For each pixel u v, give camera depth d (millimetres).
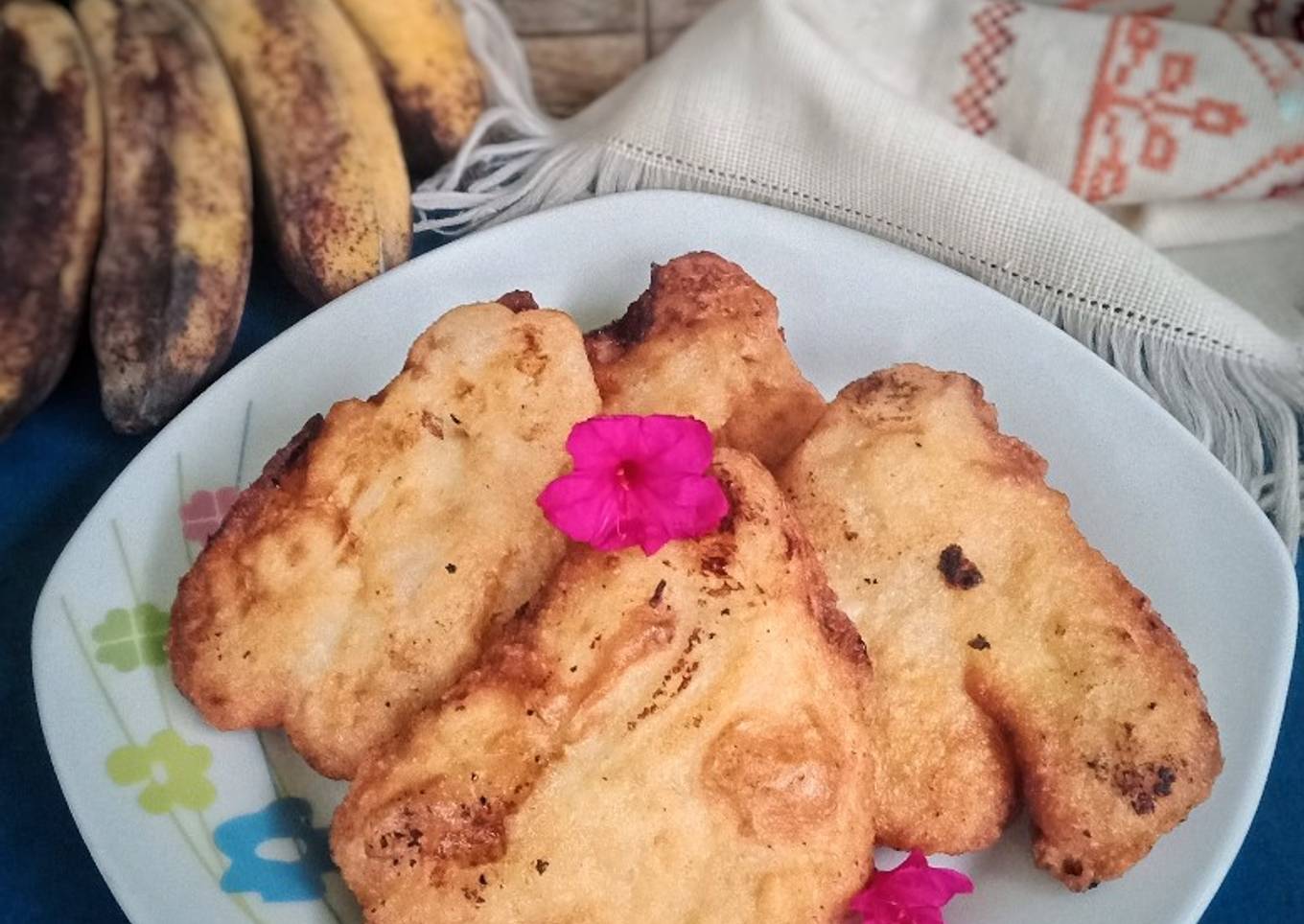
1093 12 285
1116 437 243
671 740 183
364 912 184
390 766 184
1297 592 228
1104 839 193
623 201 262
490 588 200
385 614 200
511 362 212
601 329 245
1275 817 219
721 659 185
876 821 199
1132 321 258
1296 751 226
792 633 188
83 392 256
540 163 281
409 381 211
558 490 184
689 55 275
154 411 242
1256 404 255
